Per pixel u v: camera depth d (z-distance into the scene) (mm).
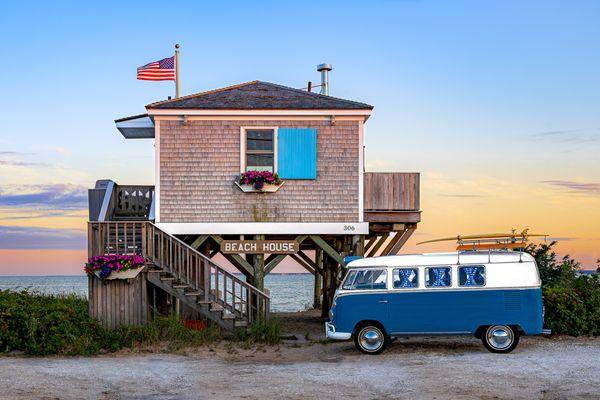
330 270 24359
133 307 18484
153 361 15602
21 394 12125
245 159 20109
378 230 21516
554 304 18578
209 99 20609
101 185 20984
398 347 17156
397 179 20234
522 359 14930
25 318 16547
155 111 19906
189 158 20016
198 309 18516
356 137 20250
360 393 12211
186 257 19203
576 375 13227
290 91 21531
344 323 16156
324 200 20047
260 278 20125
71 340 16531
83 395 12211
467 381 12852
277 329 18109
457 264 15914
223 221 19922
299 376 13719
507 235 16203
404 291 15992
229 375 13914
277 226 19922
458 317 15781
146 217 21000
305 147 20125
